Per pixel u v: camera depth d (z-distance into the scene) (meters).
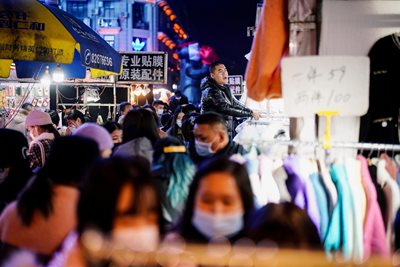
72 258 3.60
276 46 6.14
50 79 13.12
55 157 4.91
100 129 6.25
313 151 6.16
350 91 5.25
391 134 6.20
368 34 6.27
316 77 5.27
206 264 3.67
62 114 18.64
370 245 5.23
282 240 3.70
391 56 6.19
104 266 3.54
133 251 3.51
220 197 3.95
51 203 4.80
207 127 6.55
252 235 3.77
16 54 8.56
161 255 3.60
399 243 5.48
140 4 62.84
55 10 9.90
